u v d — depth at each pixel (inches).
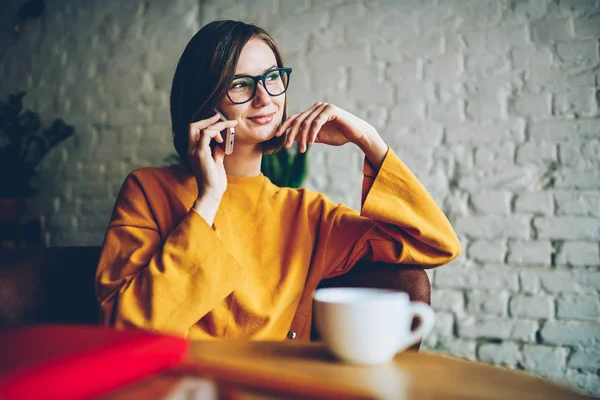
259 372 16.1
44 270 40.3
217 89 39.7
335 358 20.2
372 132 42.6
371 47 83.1
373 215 39.8
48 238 99.3
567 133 72.4
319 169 84.0
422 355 21.4
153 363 14.9
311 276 42.3
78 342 15.4
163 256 32.3
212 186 36.4
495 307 73.5
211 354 20.5
